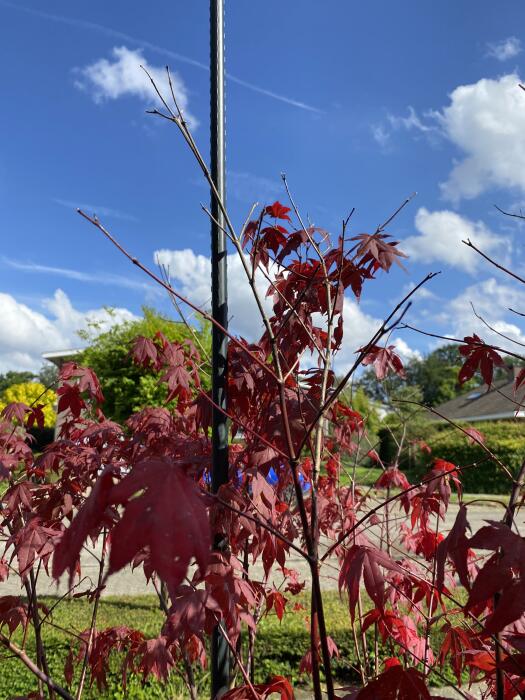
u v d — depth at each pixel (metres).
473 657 2.04
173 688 3.67
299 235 2.06
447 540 1.27
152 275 1.27
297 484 1.36
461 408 30.38
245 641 4.41
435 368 40.19
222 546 1.84
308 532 1.36
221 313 2.06
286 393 1.99
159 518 0.86
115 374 15.17
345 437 2.97
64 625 4.57
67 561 0.92
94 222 1.23
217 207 2.09
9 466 2.26
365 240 1.91
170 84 1.52
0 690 3.55
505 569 1.11
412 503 2.66
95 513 0.93
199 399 2.13
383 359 2.45
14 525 2.38
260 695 1.65
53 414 16.31
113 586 6.47
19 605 2.30
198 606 1.61
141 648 2.49
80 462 2.35
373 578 1.35
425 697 1.36
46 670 2.33
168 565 0.83
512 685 1.63
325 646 1.30
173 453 2.38
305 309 2.11
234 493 1.76
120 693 3.64
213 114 2.12
